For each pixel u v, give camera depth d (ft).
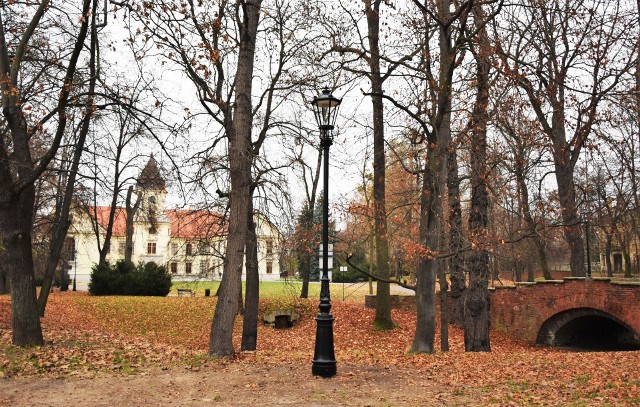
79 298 99.04
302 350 63.72
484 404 29.60
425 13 53.67
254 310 59.21
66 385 34.22
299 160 49.80
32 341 46.83
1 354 42.68
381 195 71.05
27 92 52.03
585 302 72.18
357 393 32.07
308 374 36.96
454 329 82.02
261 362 42.01
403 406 29.27
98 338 54.95
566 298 75.05
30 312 47.14
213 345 44.24
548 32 60.90
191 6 44.39
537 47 56.70
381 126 69.56
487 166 56.03
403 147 71.87
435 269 50.42
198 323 84.79
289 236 55.16
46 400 30.73
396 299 92.48
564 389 32.96
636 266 202.18
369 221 68.18
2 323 60.75
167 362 41.96
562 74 60.23
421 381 35.47
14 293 46.91
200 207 48.65
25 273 47.19
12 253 46.91
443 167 50.29
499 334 85.30
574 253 78.54
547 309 78.07
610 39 58.75
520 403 29.66
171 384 34.30
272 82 56.54
